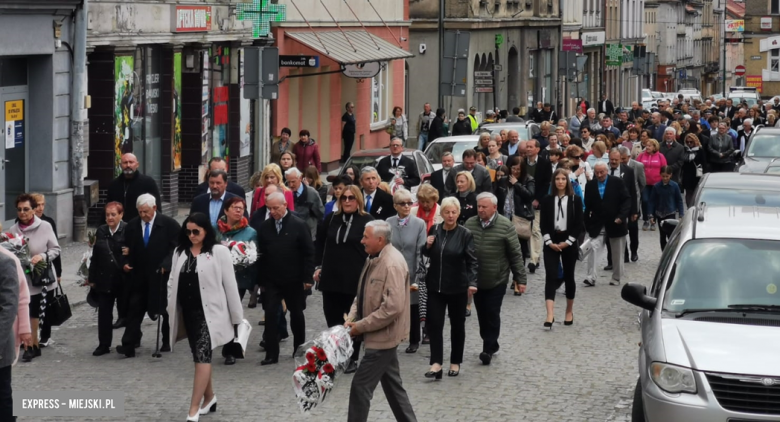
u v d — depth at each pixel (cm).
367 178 2686
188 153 4934
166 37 4512
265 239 2314
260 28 5516
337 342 1727
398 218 2364
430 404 2005
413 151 4181
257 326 2700
